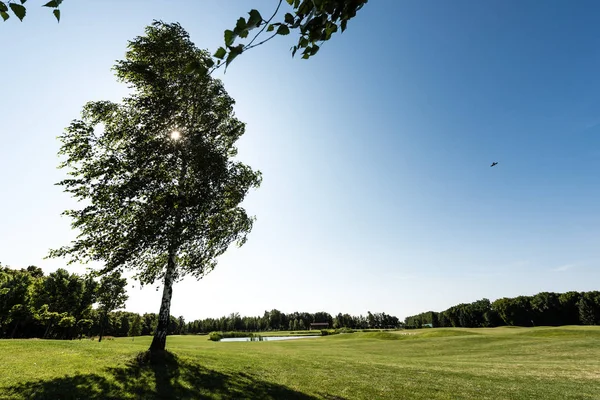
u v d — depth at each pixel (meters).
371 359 27.12
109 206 15.86
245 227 20.61
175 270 18.50
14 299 44.97
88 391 10.46
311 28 3.18
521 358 30.80
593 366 24.17
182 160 18.03
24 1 2.90
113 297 44.00
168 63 18.89
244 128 22.23
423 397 13.80
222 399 11.26
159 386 11.84
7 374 11.53
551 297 113.19
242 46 2.90
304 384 14.87
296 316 183.88
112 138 17.17
